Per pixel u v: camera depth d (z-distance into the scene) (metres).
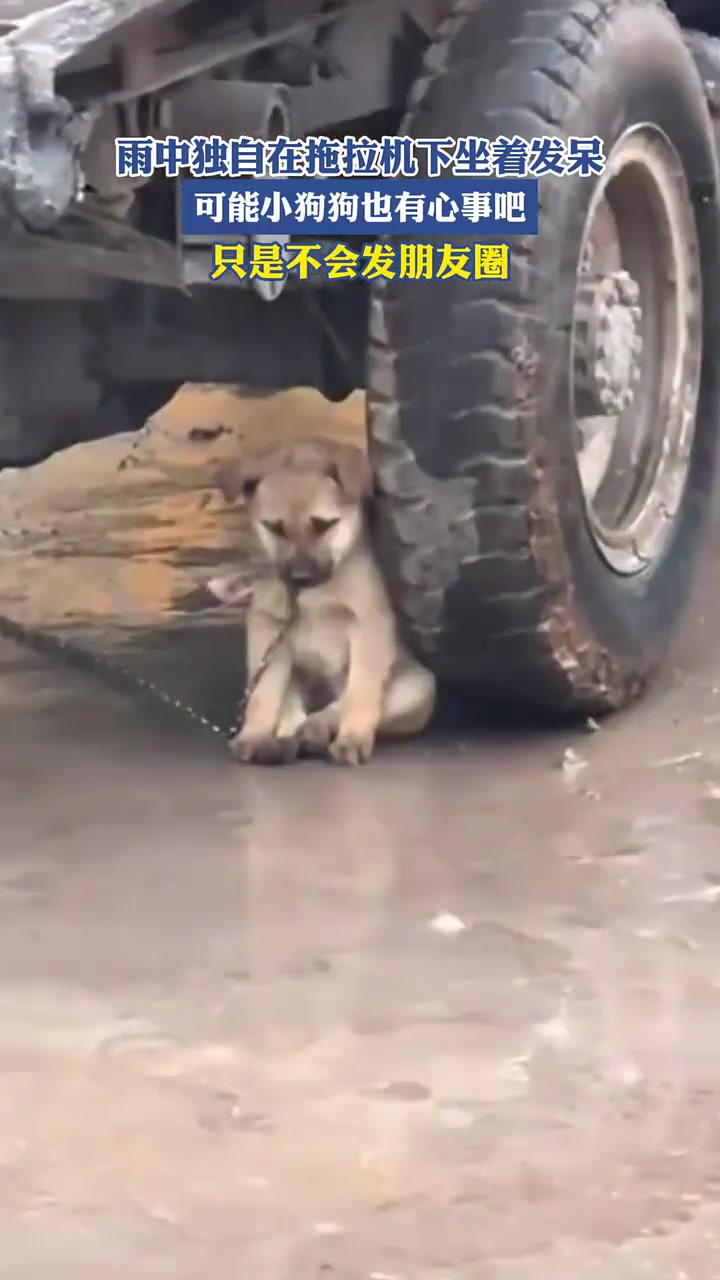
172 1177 1.41
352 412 4.30
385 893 2.05
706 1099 1.53
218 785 2.56
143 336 3.01
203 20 2.12
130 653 3.45
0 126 1.80
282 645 2.76
